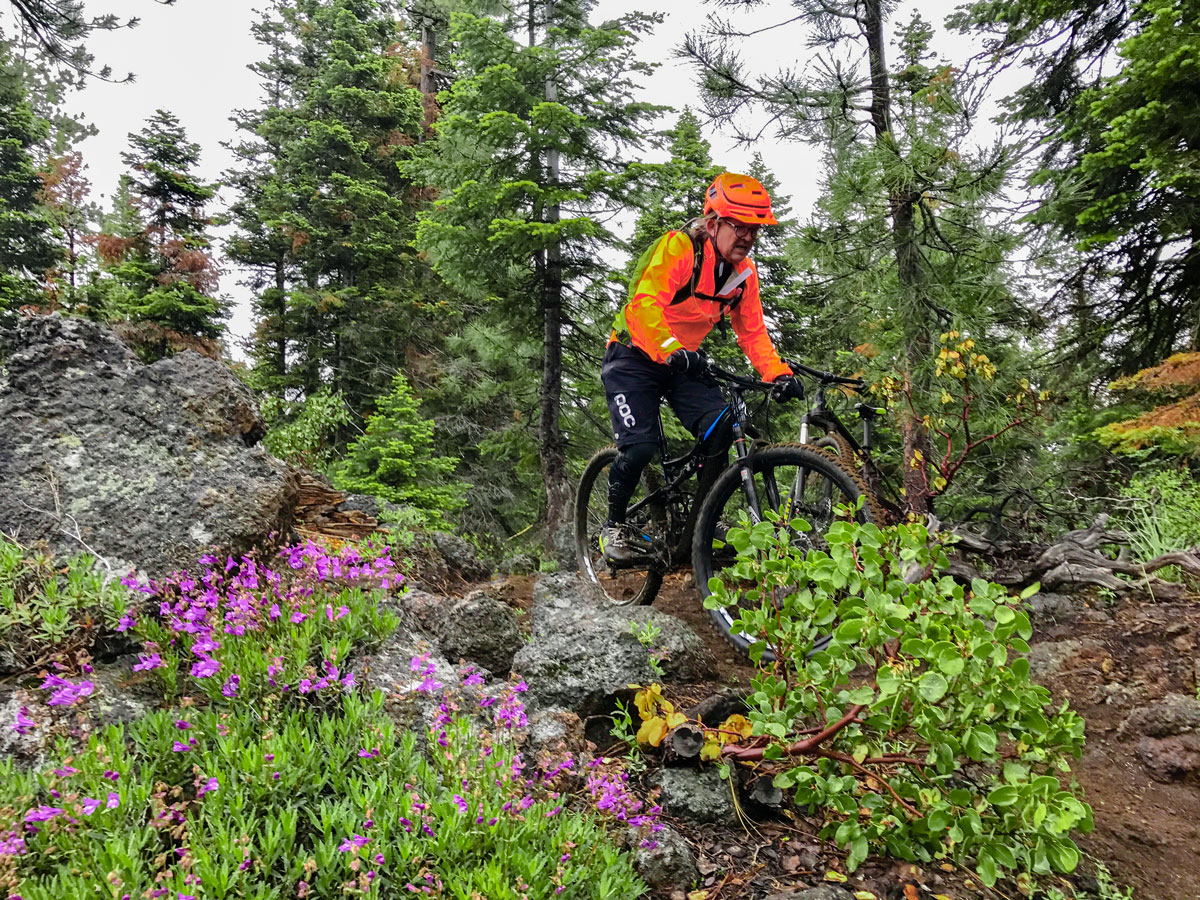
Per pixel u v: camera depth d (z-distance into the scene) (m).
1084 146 9.49
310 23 23.05
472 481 17.73
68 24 12.21
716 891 2.19
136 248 18.08
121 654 2.70
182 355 3.99
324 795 2.15
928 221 7.93
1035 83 10.18
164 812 1.81
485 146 11.08
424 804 1.95
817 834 2.50
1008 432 8.15
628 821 2.14
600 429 12.18
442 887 1.79
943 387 7.17
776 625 2.52
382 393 18.39
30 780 1.89
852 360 8.90
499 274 11.28
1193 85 7.86
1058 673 3.77
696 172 11.62
